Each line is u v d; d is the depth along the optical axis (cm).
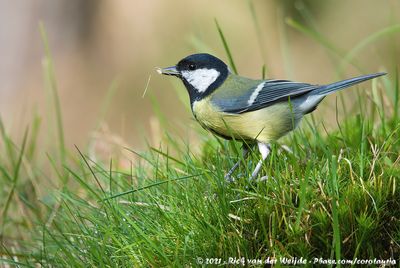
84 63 2234
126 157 1059
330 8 1959
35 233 915
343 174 749
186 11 2255
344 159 760
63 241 821
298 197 715
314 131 935
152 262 688
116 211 773
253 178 786
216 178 784
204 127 954
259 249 683
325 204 695
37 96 2123
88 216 799
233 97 911
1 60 2141
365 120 964
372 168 733
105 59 2261
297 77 2022
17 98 2120
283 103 908
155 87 2164
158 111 1091
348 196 696
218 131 940
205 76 944
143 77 2206
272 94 905
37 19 2178
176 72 972
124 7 2344
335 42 1938
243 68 2102
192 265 684
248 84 920
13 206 1005
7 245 929
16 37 2153
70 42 2222
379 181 711
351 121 1002
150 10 2323
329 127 1082
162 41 2245
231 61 968
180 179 791
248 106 900
